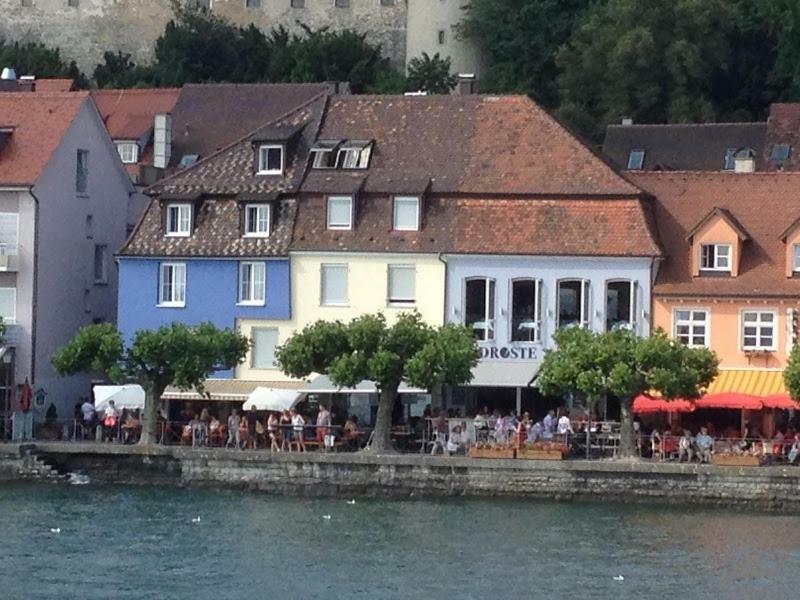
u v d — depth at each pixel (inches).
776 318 4544.8
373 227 4719.5
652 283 4596.5
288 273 4739.2
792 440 4178.2
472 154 4766.2
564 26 7805.1
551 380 4124.0
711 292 4559.5
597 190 4645.7
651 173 4785.9
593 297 4608.8
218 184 4820.4
